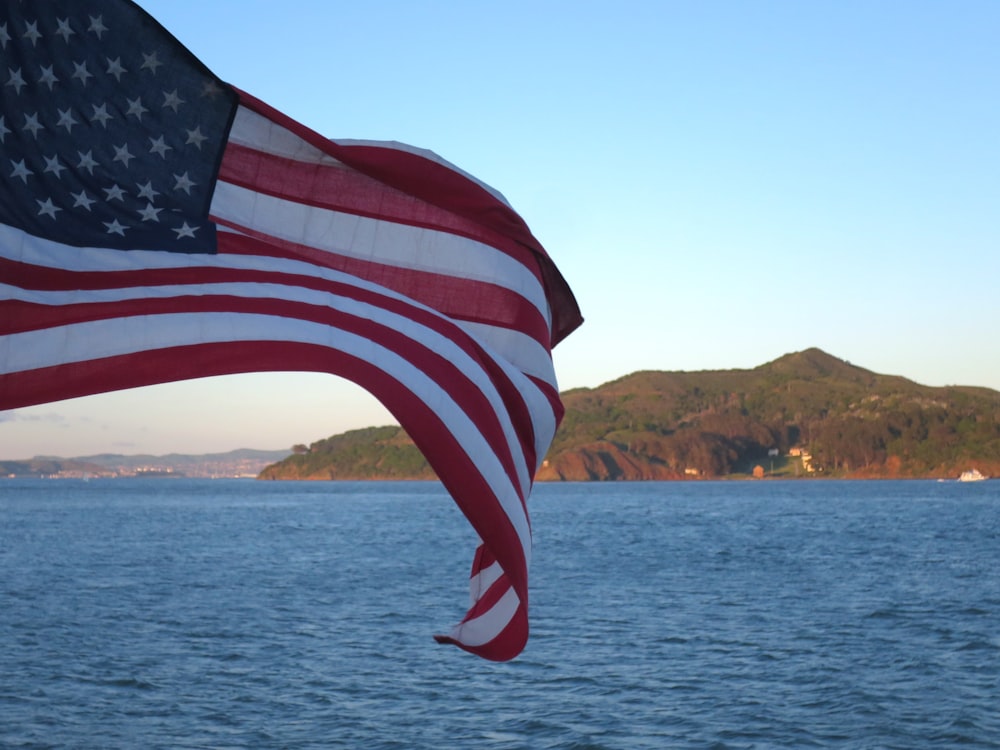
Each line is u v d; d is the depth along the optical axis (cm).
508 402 671
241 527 7819
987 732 1492
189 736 1487
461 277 677
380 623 2584
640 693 1758
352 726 1548
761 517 9469
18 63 527
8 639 2300
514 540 611
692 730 1517
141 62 543
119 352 529
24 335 514
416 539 6338
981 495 16862
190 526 7944
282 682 1850
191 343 539
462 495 586
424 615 2736
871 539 6162
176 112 550
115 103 543
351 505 13500
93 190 541
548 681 1856
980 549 5281
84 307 528
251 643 2264
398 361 586
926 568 4150
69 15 533
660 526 7925
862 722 1555
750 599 3069
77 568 4169
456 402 602
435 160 667
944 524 7956
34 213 530
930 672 1919
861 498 15612
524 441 686
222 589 3378
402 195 666
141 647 2206
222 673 1925
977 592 3247
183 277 554
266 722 1568
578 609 2841
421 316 624
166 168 553
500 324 690
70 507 12581
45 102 532
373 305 607
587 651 2156
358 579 3731
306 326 571
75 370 520
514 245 704
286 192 630
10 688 1780
